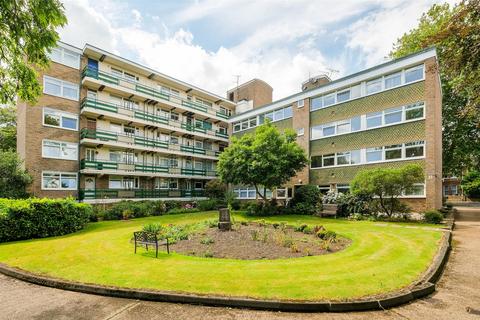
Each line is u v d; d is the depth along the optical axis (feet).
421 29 78.23
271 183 64.85
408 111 57.88
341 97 71.92
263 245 29.66
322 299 15.21
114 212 65.05
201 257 25.57
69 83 69.41
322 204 62.08
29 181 57.93
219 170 71.77
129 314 14.61
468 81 30.71
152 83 91.20
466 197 141.18
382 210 53.78
